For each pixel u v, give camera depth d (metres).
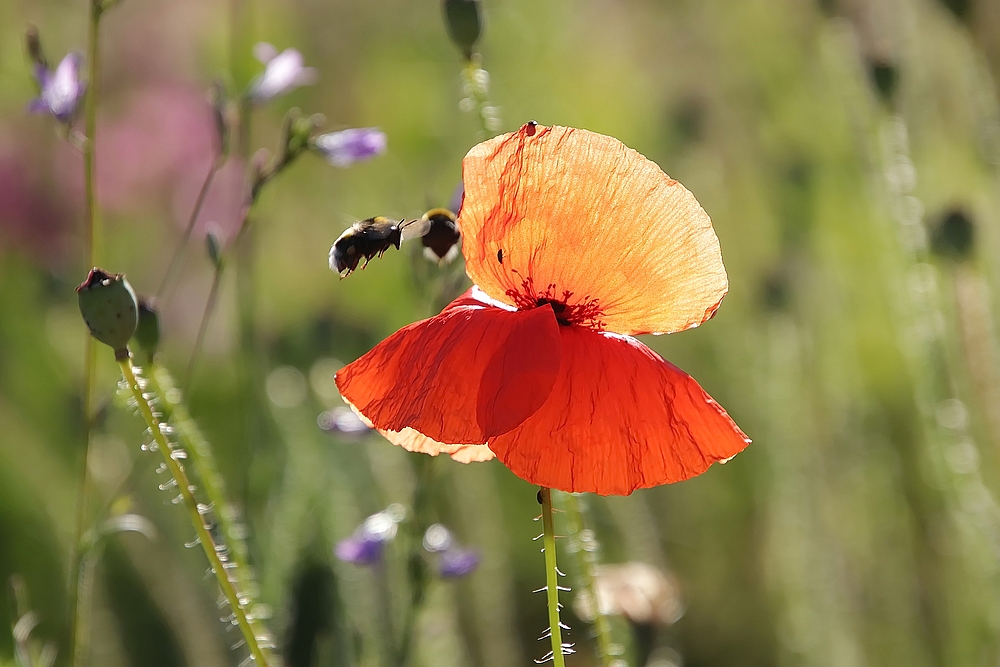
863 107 0.76
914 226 0.72
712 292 0.53
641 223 0.53
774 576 0.87
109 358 0.97
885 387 1.00
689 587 0.98
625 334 0.54
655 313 0.54
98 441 0.80
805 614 0.79
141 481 0.80
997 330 0.80
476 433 0.52
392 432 0.55
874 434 0.90
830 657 0.76
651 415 0.53
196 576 0.78
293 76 0.69
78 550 0.65
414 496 0.67
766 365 0.92
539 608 0.98
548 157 0.53
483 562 0.77
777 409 0.84
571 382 0.53
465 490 0.77
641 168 0.53
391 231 0.58
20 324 1.03
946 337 0.72
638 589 0.68
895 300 0.85
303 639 0.73
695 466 0.53
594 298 0.54
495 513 0.81
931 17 0.94
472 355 0.53
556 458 0.52
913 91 0.94
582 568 0.61
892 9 0.94
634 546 0.78
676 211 0.53
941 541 0.85
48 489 0.85
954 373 0.73
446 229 0.58
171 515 0.80
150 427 0.55
